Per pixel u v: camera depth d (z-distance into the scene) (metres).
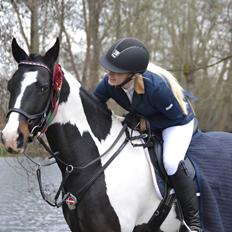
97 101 4.59
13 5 9.10
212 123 32.34
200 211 4.61
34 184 15.31
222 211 4.68
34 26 10.72
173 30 28.84
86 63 21.84
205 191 4.59
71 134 4.37
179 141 4.55
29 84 4.04
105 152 4.45
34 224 10.55
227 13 24.58
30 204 12.81
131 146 4.57
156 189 4.48
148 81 4.39
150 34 26.95
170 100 4.44
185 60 28.41
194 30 28.80
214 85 30.91
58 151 4.40
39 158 8.35
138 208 4.46
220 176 4.68
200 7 28.22
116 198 4.34
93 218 4.32
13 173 18.16
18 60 4.29
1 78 8.43
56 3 10.38
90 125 4.47
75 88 4.43
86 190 4.32
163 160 4.51
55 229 10.15
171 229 4.69
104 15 23.19
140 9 24.39
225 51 28.48
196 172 4.62
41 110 4.09
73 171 4.38
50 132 4.35
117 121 4.69
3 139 3.91
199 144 4.78
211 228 4.58
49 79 4.15
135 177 4.44
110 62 4.44
